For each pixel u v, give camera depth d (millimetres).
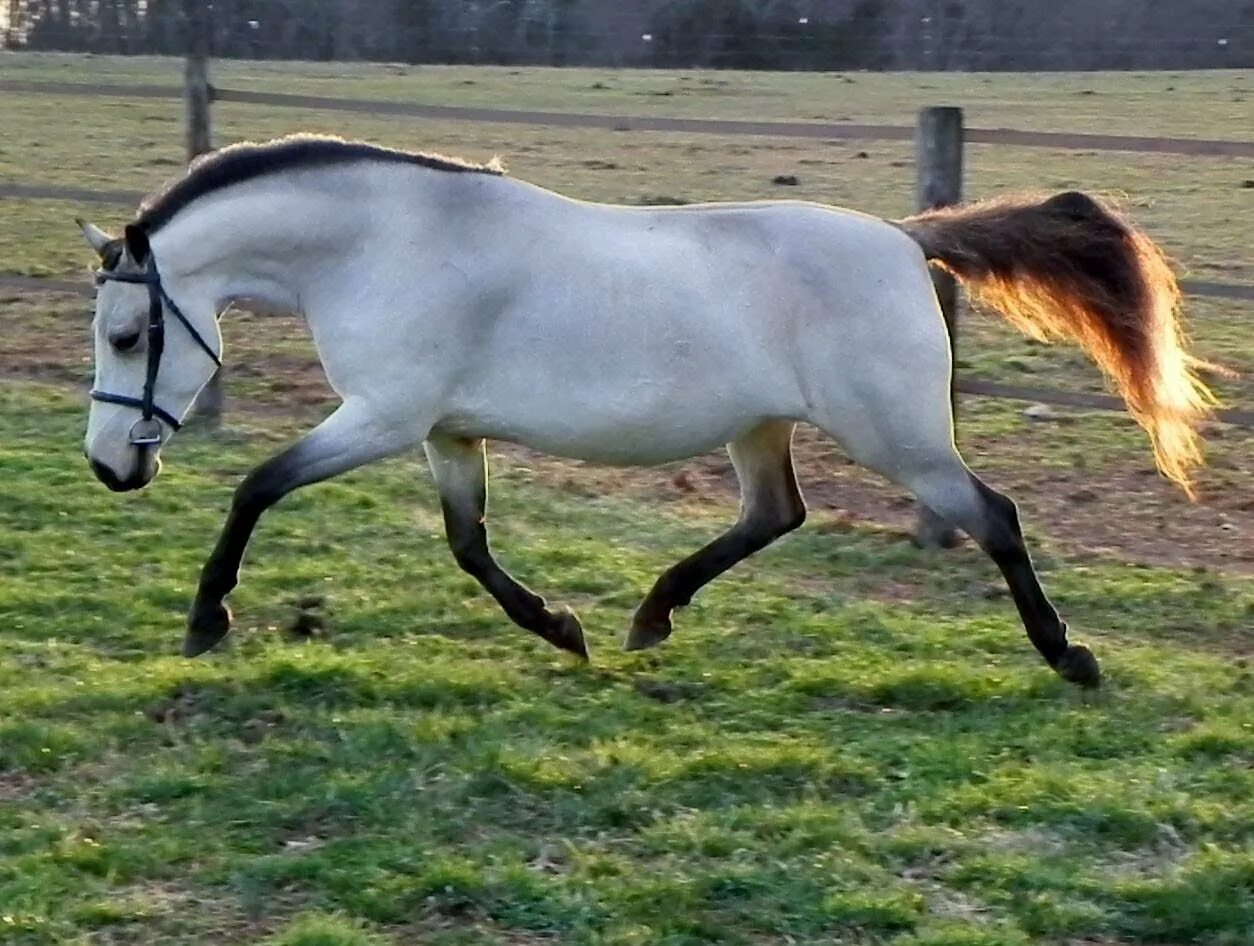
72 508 7648
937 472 5551
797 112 21781
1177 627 6508
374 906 4117
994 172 18141
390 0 22594
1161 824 4609
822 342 5414
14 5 24359
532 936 4039
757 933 4078
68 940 3980
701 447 5492
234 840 4492
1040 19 22188
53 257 13570
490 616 6375
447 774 4887
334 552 7160
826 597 6750
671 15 22484
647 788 4844
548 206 5453
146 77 22438
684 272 5359
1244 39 21844
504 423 5414
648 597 6023
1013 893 4266
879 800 4801
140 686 5488
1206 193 16922
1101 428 9578
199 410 9281
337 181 5355
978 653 6125
